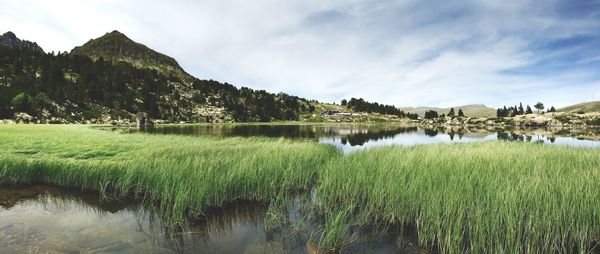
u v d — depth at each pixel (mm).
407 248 7121
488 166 12023
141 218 9055
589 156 15336
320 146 22281
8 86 116875
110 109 135250
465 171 10977
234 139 30906
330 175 12000
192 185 9805
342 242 7145
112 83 161750
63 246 6840
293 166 14070
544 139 45062
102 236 7566
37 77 144125
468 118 177375
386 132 71812
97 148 20375
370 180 10969
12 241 6980
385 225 8531
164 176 10906
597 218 7176
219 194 10312
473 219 7332
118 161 14328
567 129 93875
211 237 7750
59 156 16500
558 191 8250
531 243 6641
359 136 53562
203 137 34062
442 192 8500
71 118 109438
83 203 10547
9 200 10750
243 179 11141
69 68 172125
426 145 24312
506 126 128875
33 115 97688
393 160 13930
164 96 179625
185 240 7523
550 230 7027
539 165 12188
